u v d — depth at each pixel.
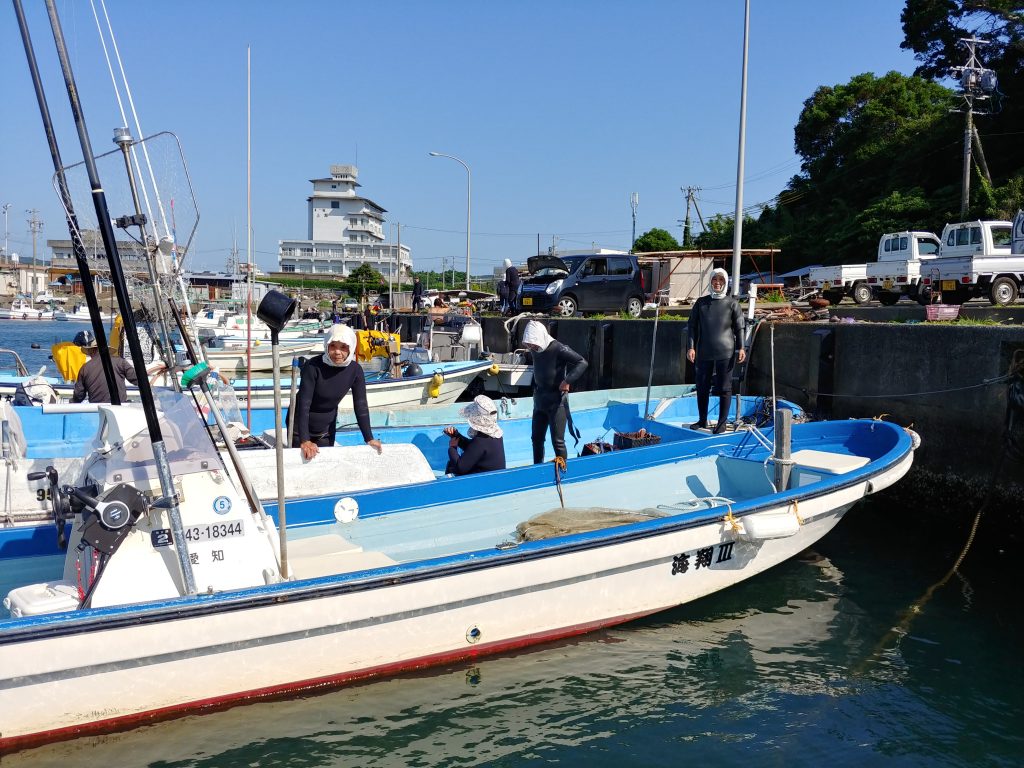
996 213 28.53
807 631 6.02
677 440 8.71
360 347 17.77
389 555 6.06
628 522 6.06
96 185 4.08
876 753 4.50
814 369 10.97
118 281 4.11
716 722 4.78
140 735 4.43
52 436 8.66
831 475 7.02
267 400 12.38
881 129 41.06
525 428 9.88
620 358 17.39
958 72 30.77
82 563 4.41
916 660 5.58
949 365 8.84
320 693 4.89
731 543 6.19
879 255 21.70
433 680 5.16
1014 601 6.59
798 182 47.66
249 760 4.30
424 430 9.30
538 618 5.47
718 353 8.84
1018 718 4.88
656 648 5.70
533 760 4.38
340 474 6.42
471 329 20.53
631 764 4.37
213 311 30.25
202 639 4.36
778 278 35.84
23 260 88.25
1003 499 8.08
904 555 7.67
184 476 4.50
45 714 4.16
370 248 93.69
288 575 4.84
